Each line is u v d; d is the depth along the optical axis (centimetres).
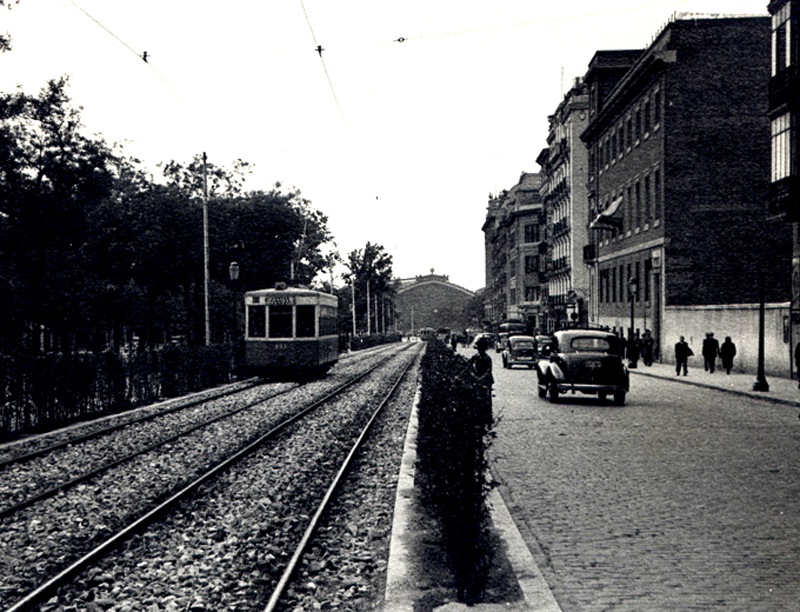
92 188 4325
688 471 1215
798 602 614
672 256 4362
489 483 671
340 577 746
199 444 1630
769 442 1530
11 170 3991
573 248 7338
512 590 655
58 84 4059
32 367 2030
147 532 925
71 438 1817
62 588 721
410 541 814
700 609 600
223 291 5484
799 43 2983
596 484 1120
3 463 1412
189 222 4644
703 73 4341
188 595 694
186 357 3044
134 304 5188
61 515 1027
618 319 5534
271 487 1183
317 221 6712
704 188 4347
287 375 3519
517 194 10925
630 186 5209
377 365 4906
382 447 1580
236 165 5000
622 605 610
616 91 5391
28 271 4069
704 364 3841
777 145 3127
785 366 3222
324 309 3691
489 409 671
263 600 679
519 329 7344
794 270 3141
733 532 843
